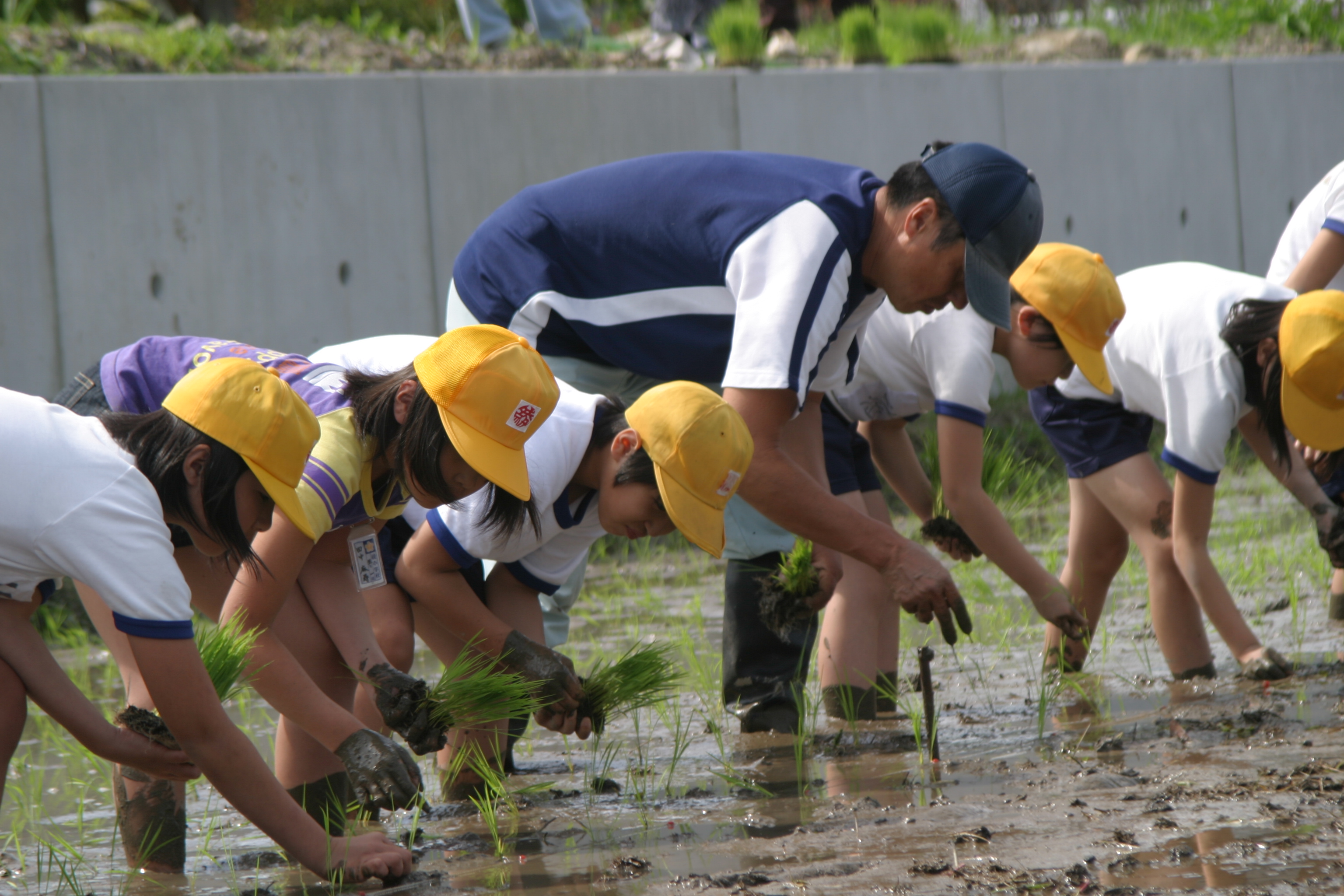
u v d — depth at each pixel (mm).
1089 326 10984
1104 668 13039
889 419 12305
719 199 9641
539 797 9781
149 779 8422
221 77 21953
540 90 25203
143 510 6797
